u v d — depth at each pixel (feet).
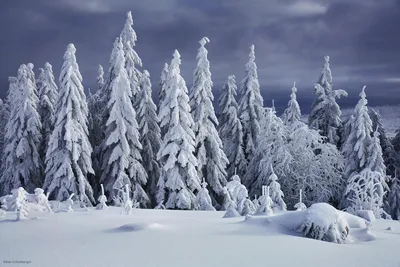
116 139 80.18
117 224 29.99
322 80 123.65
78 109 78.89
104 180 84.99
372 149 91.45
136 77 109.60
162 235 24.61
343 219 26.16
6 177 89.66
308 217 26.37
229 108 112.98
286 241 23.75
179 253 20.44
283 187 100.83
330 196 97.76
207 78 92.32
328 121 120.06
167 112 78.38
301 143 99.14
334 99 118.73
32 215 36.78
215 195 93.30
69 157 77.97
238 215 41.39
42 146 98.12
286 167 95.81
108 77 101.86
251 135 112.68
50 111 100.53
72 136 76.74
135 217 35.86
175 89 78.18
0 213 36.40
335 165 105.50
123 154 80.23
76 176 80.33
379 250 22.04
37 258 19.35
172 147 77.25
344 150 98.73
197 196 75.66
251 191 102.89
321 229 25.34
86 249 21.13
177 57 79.30
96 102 115.24
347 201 92.58
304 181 96.68
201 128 90.17
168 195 81.20
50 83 108.68
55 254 20.11
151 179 93.09
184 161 75.97
